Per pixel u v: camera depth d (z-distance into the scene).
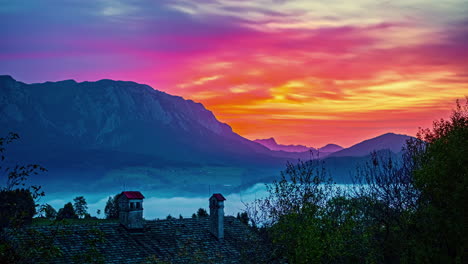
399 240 27.14
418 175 23.23
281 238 24.05
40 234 19.25
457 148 22.22
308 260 23.17
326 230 24.20
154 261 28.88
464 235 21.14
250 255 26.77
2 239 18.16
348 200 26.33
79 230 29.69
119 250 29.39
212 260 31.14
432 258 22.64
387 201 27.38
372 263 24.80
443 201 22.47
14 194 18.48
